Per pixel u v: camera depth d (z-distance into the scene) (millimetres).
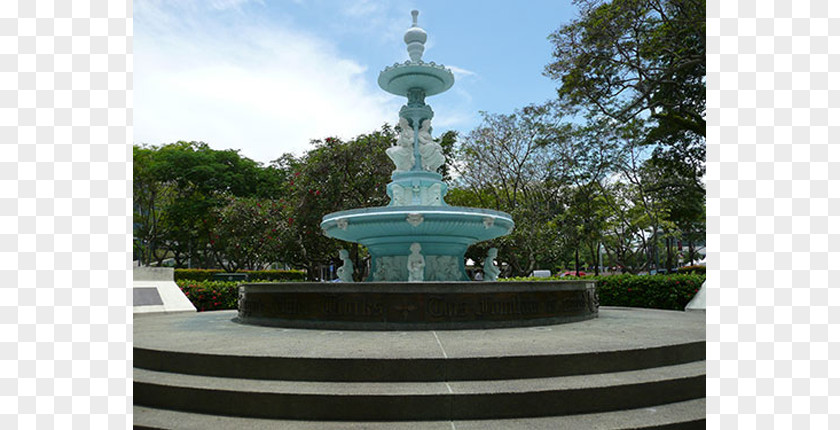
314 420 3969
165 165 29938
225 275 21859
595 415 4039
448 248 9188
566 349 4801
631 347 4895
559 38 17078
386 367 4375
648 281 13117
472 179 26891
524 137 25516
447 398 3967
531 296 6965
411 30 9844
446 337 5734
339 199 19016
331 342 5391
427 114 9992
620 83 17141
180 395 4273
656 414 4051
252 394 4082
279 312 7121
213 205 29547
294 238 19328
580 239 25828
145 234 33906
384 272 9273
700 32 14883
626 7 15453
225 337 5871
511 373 4430
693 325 7020
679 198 24391
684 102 18469
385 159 19219
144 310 10359
